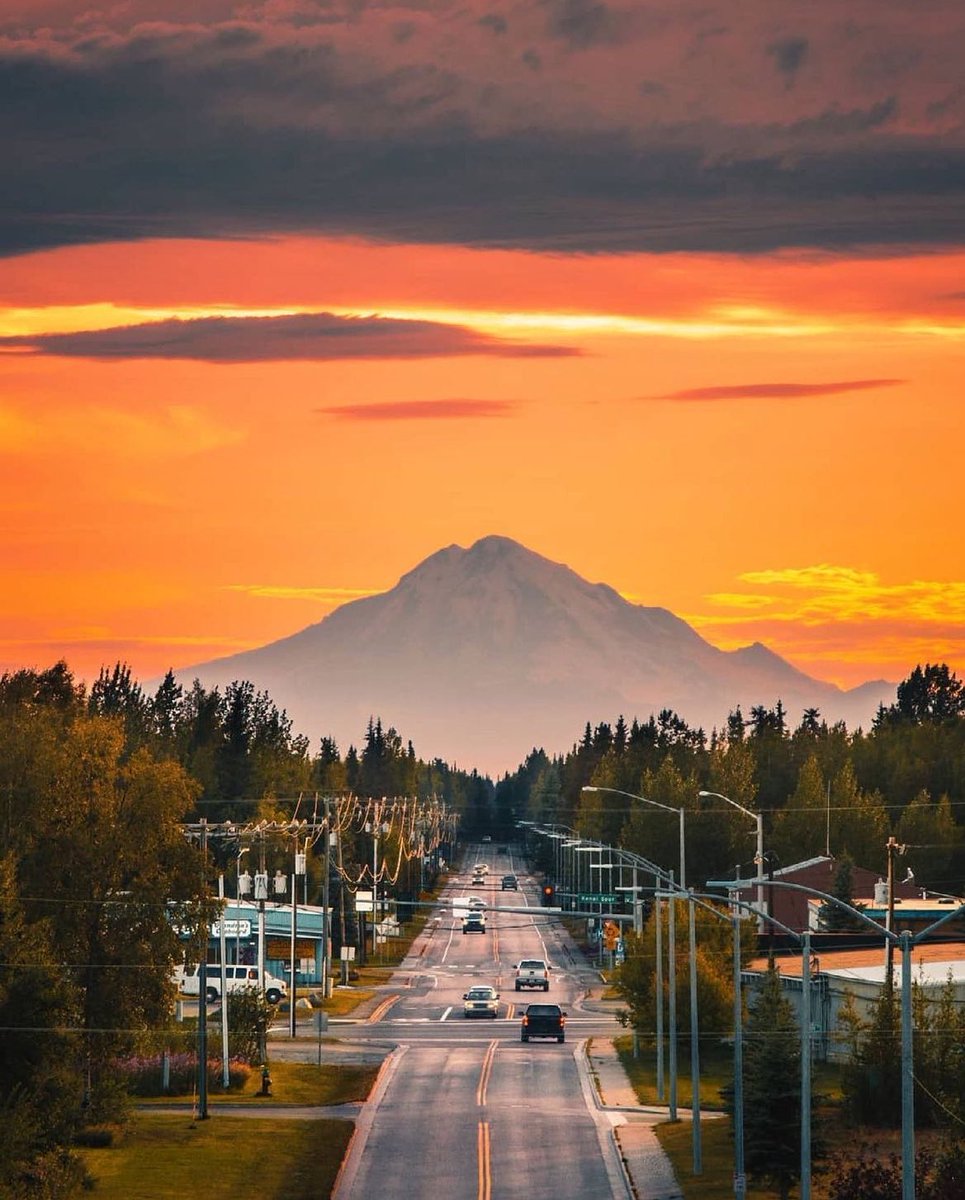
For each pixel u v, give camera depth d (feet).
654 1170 558.56
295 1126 640.99
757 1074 504.02
